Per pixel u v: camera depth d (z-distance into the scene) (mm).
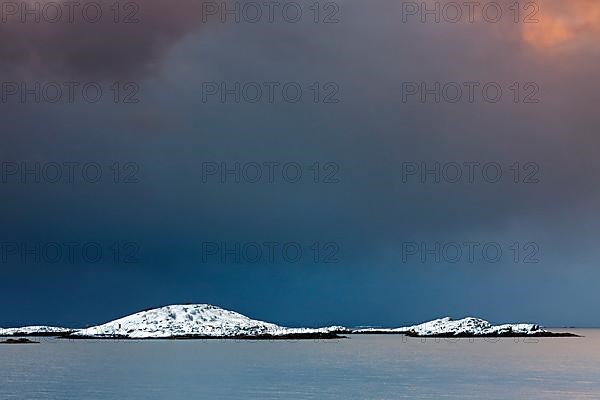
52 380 183125
